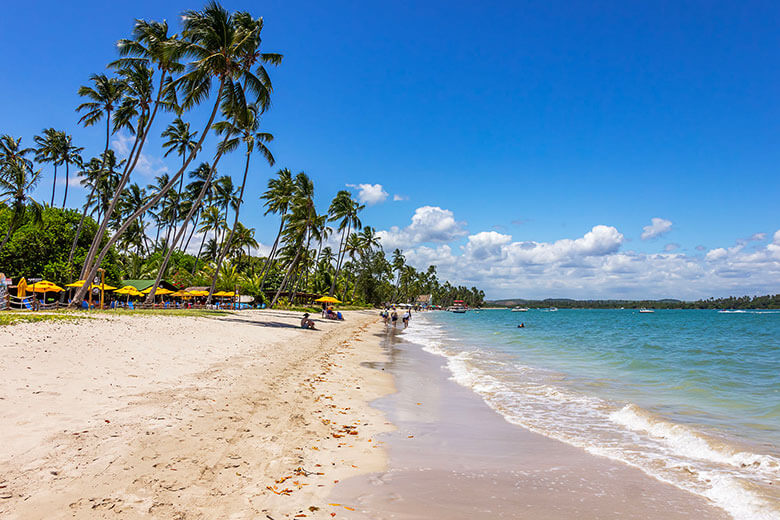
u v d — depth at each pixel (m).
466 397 11.07
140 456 5.35
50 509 3.95
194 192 51.94
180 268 59.03
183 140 44.72
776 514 4.64
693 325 57.03
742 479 5.60
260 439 6.53
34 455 5.06
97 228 42.91
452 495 5.09
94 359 10.66
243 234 64.38
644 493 5.23
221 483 4.89
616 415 9.23
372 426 8.05
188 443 5.98
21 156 39.09
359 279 103.31
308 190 50.31
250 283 54.81
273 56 28.53
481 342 28.70
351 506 4.66
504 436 7.68
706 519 4.56
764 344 27.45
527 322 69.50
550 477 5.74
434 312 146.50
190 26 25.62
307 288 86.94
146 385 9.00
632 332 41.44
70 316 16.86
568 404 10.27
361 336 30.53
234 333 20.72
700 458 6.50
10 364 9.02
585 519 4.54
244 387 9.91
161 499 4.36
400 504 4.78
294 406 8.81
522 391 11.85
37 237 37.62
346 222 66.31
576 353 21.69
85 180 47.09
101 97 34.72
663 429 7.98
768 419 8.73
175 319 21.97
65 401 7.22
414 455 6.54
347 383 12.19
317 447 6.53
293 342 21.36
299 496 4.79
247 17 27.91
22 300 27.91
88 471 4.80
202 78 25.94
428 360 18.59
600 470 6.02
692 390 11.91
